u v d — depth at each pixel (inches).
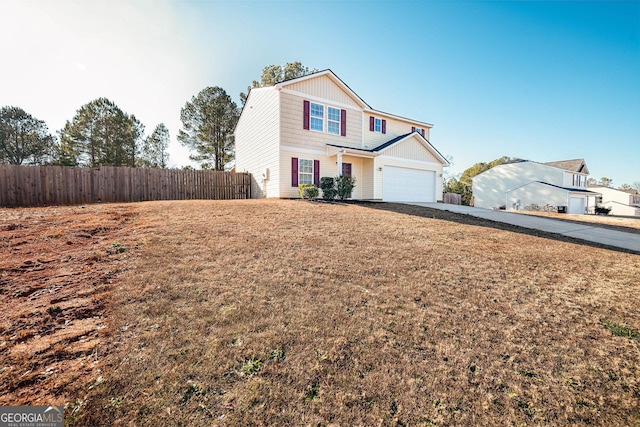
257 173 637.9
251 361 98.7
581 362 109.9
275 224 298.0
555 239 331.3
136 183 533.0
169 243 218.4
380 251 235.9
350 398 85.6
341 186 525.3
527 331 129.9
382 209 445.4
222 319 123.8
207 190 615.8
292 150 554.3
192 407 79.1
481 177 1421.0
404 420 79.0
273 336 113.7
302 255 213.2
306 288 159.6
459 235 311.9
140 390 83.7
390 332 122.1
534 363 107.8
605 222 552.7
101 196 496.7
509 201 1267.2
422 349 111.9
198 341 108.0
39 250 193.8
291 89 552.7
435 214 440.8
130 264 177.3
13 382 84.0
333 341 113.1
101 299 134.8
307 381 91.4
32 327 111.6
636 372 105.0
